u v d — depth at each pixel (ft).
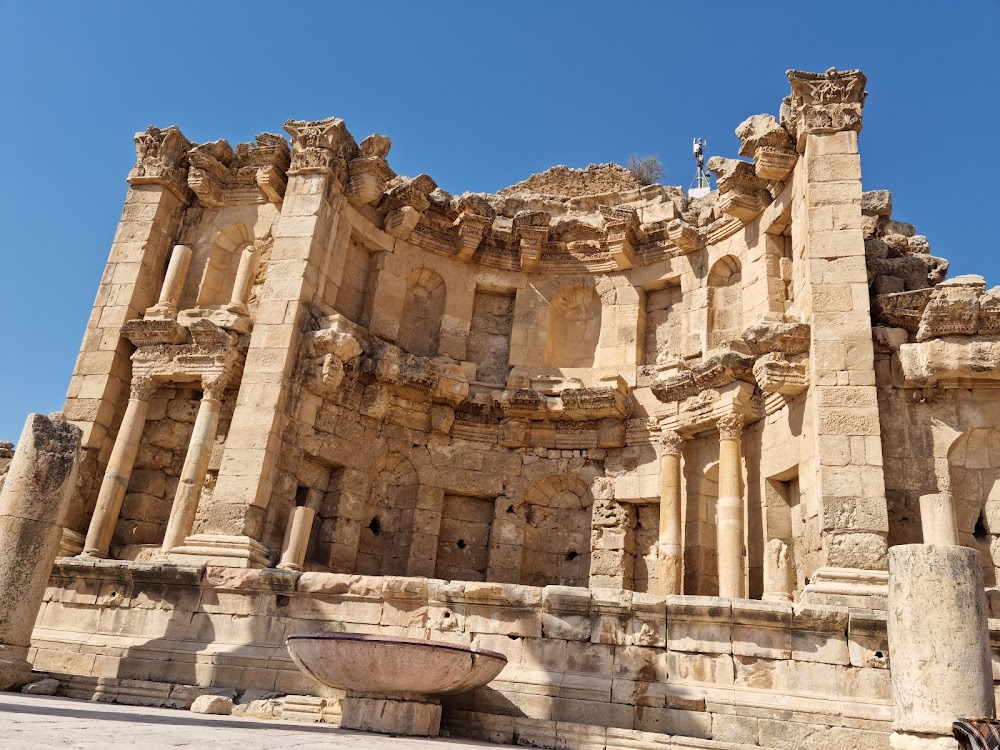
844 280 57.67
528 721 43.16
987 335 55.31
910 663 34.99
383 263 78.54
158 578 54.49
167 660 51.21
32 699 39.19
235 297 71.00
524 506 77.00
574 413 76.54
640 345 79.66
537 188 93.15
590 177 91.81
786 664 44.55
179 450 70.28
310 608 51.75
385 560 73.61
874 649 44.21
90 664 52.13
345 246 74.79
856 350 55.67
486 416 78.48
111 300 74.08
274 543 62.54
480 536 76.84
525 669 46.39
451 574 75.00
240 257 77.77
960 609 35.06
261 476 61.11
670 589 66.28
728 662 44.93
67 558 56.24
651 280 80.59
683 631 45.91
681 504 70.23
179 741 24.12
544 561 76.38
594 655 46.11
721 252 75.51
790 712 42.68
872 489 51.70
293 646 40.47
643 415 76.07
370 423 73.61
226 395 69.46
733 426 64.95
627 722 43.96
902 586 36.27
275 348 65.41
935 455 55.01
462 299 82.53
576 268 83.87
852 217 59.06
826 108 62.18
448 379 75.92
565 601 47.16
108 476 66.33
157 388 71.51
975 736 29.91
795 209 65.05
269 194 74.18
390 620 49.96
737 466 63.82
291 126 73.15
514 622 47.83
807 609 44.86
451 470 76.54
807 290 59.57
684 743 40.65
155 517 68.69
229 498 60.54
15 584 46.88
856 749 41.37
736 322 73.56
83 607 55.57
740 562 61.26
